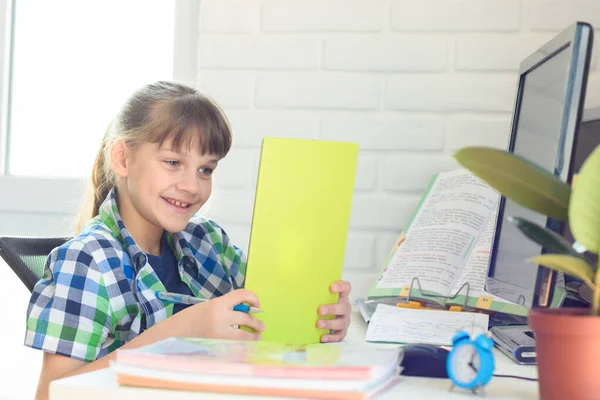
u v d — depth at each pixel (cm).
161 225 152
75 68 229
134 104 156
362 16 203
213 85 208
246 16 207
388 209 203
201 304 118
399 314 146
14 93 230
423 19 202
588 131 138
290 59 205
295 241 117
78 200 216
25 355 249
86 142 230
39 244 149
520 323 145
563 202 83
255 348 88
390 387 85
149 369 79
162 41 226
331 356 85
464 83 200
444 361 92
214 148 153
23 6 230
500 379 93
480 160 82
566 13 197
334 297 122
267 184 114
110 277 138
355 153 120
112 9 227
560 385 77
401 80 202
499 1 199
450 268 165
